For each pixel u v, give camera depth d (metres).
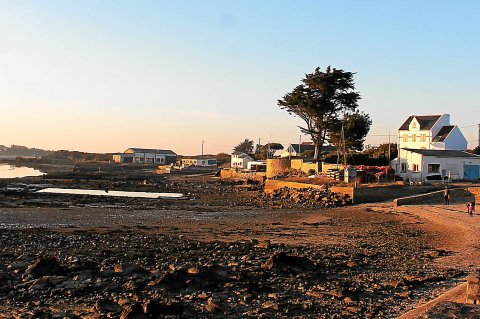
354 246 29.00
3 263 21.36
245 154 139.00
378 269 21.75
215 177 117.50
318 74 87.00
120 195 71.38
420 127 89.75
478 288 13.32
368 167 70.94
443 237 32.94
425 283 18.81
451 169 69.00
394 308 15.39
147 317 13.73
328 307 15.46
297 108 88.00
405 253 26.36
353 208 53.12
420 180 67.75
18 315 14.09
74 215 44.94
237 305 15.49
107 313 14.09
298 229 37.44
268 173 97.56
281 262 21.28
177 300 15.76
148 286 17.25
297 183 69.81
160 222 41.16
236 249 26.67
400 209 48.78
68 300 15.71
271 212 50.59
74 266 20.19
